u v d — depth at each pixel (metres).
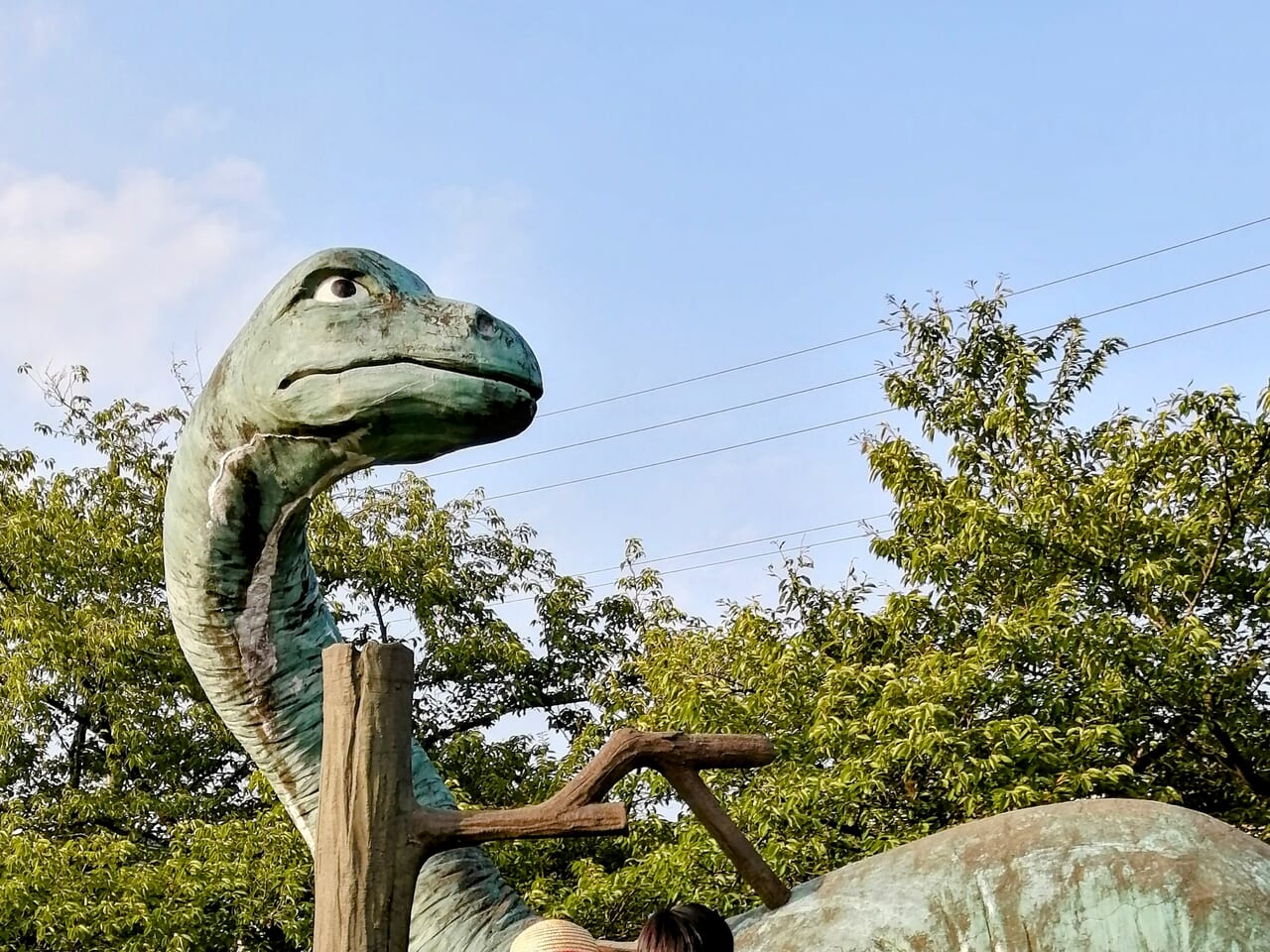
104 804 12.25
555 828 2.88
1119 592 8.96
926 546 9.01
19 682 11.97
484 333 3.21
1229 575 8.97
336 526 14.07
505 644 14.09
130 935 10.41
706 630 10.37
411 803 2.85
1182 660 8.01
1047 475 9.37
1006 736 7.48
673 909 2.79
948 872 3.14
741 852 3.23
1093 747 7.57
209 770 13.23
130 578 13.30
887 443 9.79
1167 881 2.95
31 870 10.25
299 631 3.65
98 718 12.95
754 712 8.79
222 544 3.48
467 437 3.26
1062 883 3.02
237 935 10.60
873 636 9.18
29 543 12.80
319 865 2.81
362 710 2.84
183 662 13.02
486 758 13.45
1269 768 9.23
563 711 15.16
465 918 3.45
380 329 3.21
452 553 14.99
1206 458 8.84
